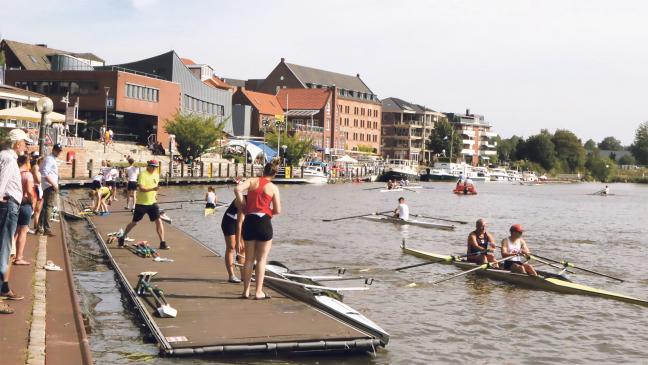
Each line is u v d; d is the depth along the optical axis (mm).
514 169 188875
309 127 139125
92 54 113625
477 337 13391
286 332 11172
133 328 12062
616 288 20172
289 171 92125
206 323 11625
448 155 178125
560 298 17312
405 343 12609
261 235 13320
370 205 55938
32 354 8883
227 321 11781
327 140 148875
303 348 10836
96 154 69500
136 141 89875
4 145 10945
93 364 9484
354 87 169625
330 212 45688
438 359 11773
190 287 14500
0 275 11016
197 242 21984
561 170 197250
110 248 20000
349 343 11094
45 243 18344
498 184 146750
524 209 61156
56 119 47531
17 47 99875
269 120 126250
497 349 12648
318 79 161250
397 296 17047
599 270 23766
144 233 24031
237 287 14633
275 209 13406
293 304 13141
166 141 92688
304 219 39062
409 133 181250
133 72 90500
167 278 15484
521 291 18078
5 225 10922
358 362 11039
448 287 18422
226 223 15047
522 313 15609
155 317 11969
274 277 15078
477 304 16375
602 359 12383
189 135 82312
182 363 10195
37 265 14969
